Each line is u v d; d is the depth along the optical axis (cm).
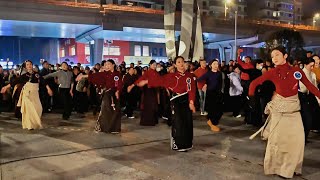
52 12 3544
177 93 668
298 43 3422
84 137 809
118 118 862
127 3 6172
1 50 6594
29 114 900
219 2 7738
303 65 729
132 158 624
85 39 4734
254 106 926
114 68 876
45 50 6819
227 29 4753
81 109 1246
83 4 3706
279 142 504
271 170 518
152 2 6588
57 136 820
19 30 4144
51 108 1316
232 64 1282
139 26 4062
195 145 721
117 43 5753
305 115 689
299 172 510
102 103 866
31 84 909
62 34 4672
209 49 6656
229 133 848
